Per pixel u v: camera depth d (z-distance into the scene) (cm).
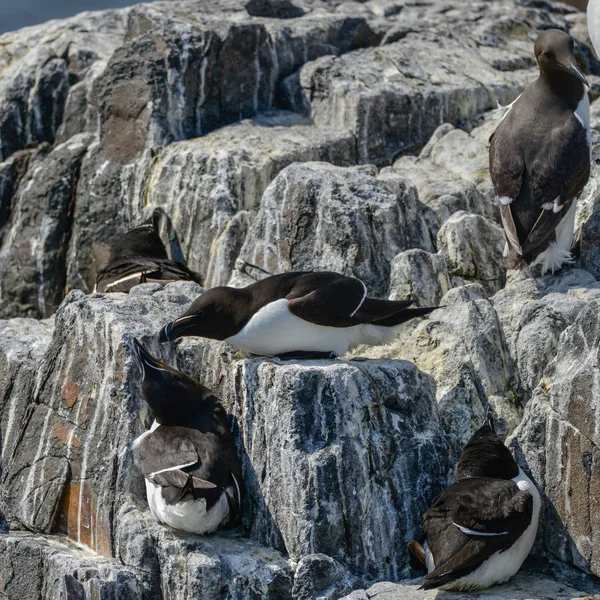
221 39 1731
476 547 967
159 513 1075
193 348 1223
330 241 1388
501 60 1939
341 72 1780
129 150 1727
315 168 1443
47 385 1259
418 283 1312
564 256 1262
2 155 1997
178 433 1098
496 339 1215
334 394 1066
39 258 1775
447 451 1110
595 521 1016
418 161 1684
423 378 1129
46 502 1214
